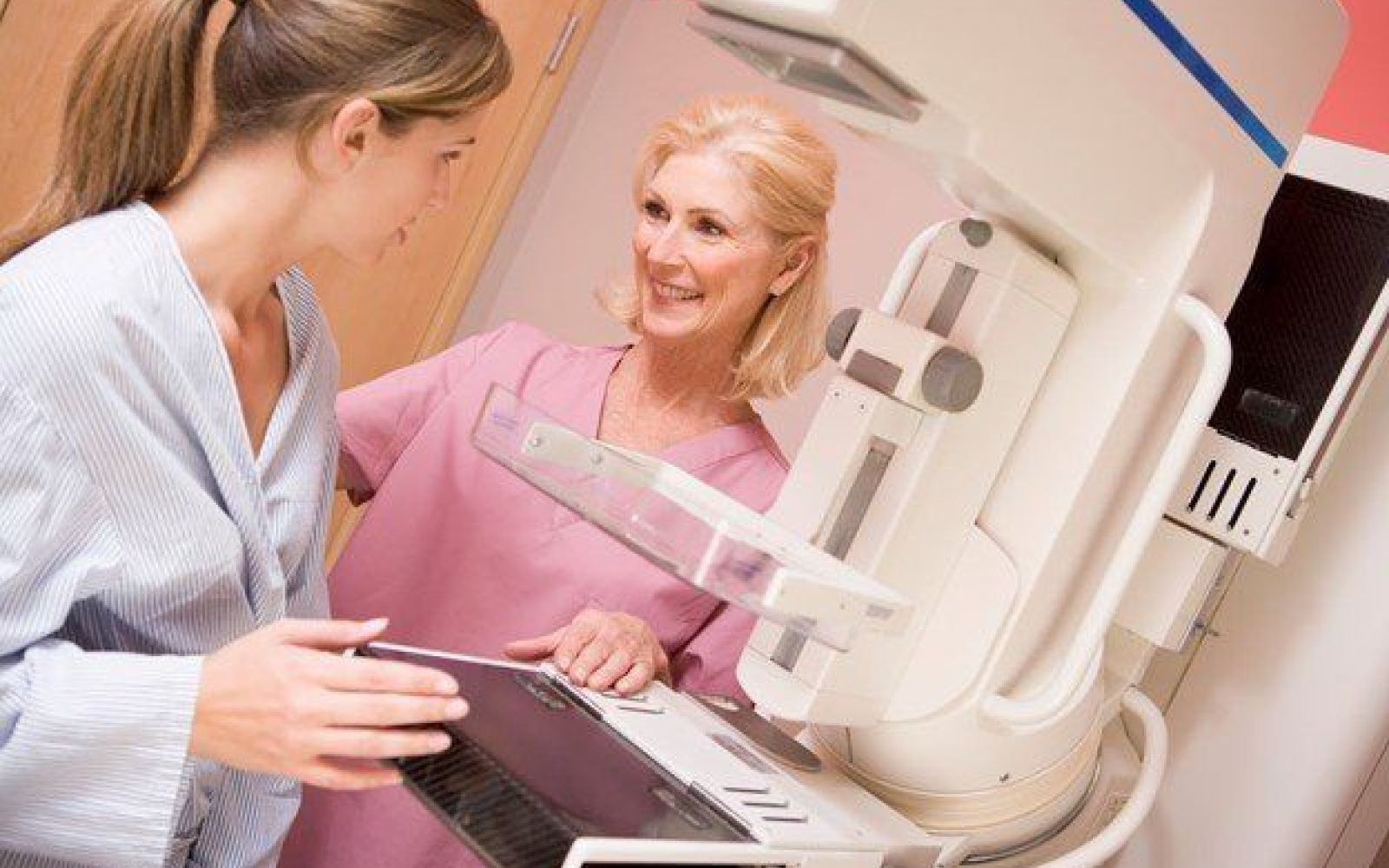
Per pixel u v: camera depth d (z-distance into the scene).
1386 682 1.26
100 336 0.95
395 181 1.07
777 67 0.86
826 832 0.97
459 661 1.07
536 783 0.87
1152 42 0.92
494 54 1.08
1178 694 1.37
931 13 0.79
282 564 1.14
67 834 0.97
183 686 0.93
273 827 1.20
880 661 1.06
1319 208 1.19
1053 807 1.17
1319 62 1.07
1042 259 1.04
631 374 1.54
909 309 1.08
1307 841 1.28
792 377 1.50
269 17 1.02
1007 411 1.06
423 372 1.57
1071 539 1.07
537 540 1.47
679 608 1.45
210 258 1.05
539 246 2.71
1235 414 1.20
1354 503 1.30
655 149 1.44
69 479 0.94
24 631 0.94
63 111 1.04
